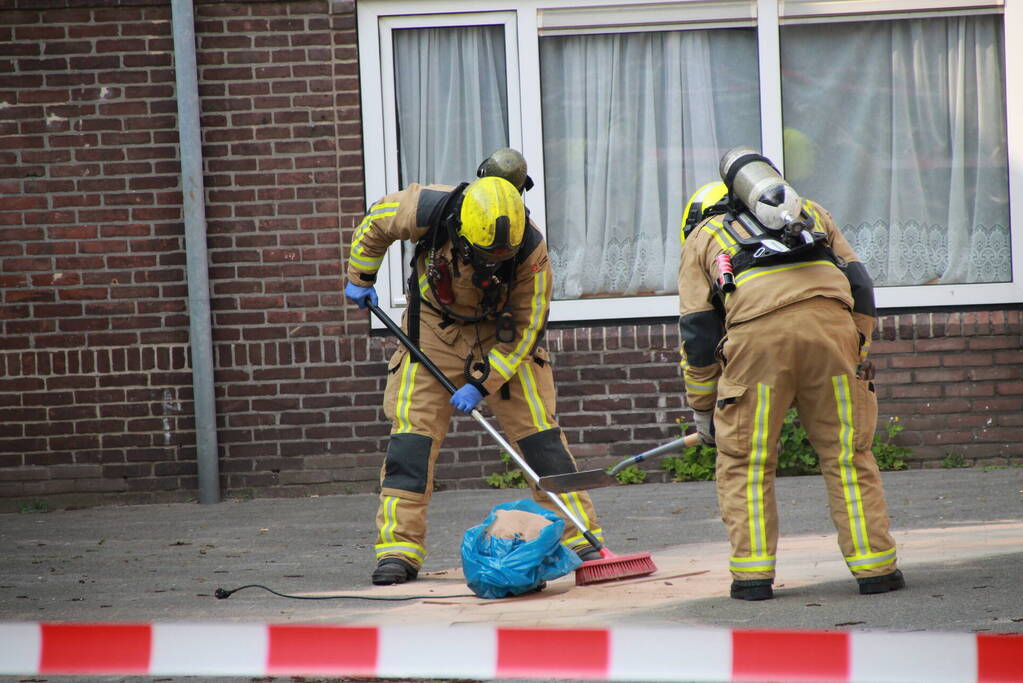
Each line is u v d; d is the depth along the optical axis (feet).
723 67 93.81
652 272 94.38
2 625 38.58
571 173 94.17
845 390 53.83
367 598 58.44
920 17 93.40
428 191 61.98
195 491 91.81
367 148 92.07
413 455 63.26
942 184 94.27
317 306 91.66
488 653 37.50
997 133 94.02
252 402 91.76
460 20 92.27
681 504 82.43
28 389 91.35
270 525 80.94
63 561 70.85
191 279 89.71
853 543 53.52
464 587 60.54
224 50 90.68
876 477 54.44
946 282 94.38
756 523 53.88
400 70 92.84
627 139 94.02
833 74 93.91
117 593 61.46
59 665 38.29
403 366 64.59
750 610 51.52
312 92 91.20
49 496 91.56
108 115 90.74
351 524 80.48
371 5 91.66
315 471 92.12
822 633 36.68
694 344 55.83
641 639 37.24
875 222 94.48
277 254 91.45
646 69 93.91
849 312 54.60
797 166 94.32
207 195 91.20
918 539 66.44
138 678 45.34
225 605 57.72
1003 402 91.71
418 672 37.76
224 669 38.32
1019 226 93.04
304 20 90.99
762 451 53.98
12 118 90.63
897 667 36.22
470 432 91.81
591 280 94.38
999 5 92.89
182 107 89.20
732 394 54.03
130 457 91.71
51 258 91.15
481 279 59.57
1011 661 35.83
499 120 93.56
